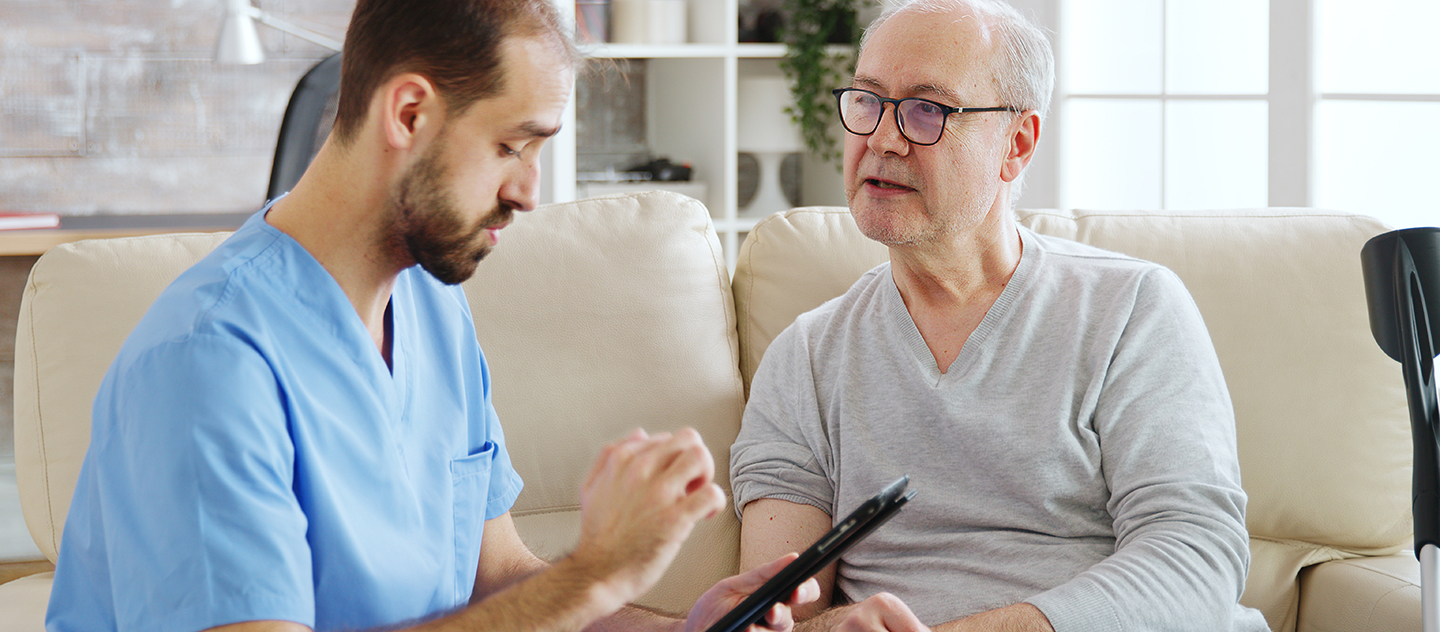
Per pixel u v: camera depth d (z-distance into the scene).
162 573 0.70
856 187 1.28
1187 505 1.12
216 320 0.76
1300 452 1.41
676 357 1.47
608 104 3.38
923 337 1.31
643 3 3.03
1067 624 1.04
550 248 1.47
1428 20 1.76
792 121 3.13
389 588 0.84
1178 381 1.20
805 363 1.37
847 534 0.83
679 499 0.74
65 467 1.28
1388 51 1.84
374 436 0.86
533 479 1.42
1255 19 2.10
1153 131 2.40
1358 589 1.35
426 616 0.77
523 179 0.83
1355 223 1.52
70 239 2.24
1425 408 0.92
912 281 1.31
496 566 1.09
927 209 1.23
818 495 1.32
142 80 2.80
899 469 1.27
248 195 2.89
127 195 2.83
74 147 2.78
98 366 1.30
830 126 3.23
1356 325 1.45
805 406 1.35
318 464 0.80
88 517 0.78
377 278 0.88
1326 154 2.00
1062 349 1.23
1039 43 1.28
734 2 3.07
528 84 0.79
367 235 0.84
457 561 0.99
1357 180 1.93
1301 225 1.52
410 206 0.81
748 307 1.56
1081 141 2.65
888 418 1.29
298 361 0.82
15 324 2.65
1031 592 1.17
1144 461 1.16
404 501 0.88
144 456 0.72
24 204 2.77
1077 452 1.20
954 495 1.24
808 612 1.26
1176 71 2.31
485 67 0.78
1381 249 0.96
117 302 1.32
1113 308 1.23
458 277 0.85
